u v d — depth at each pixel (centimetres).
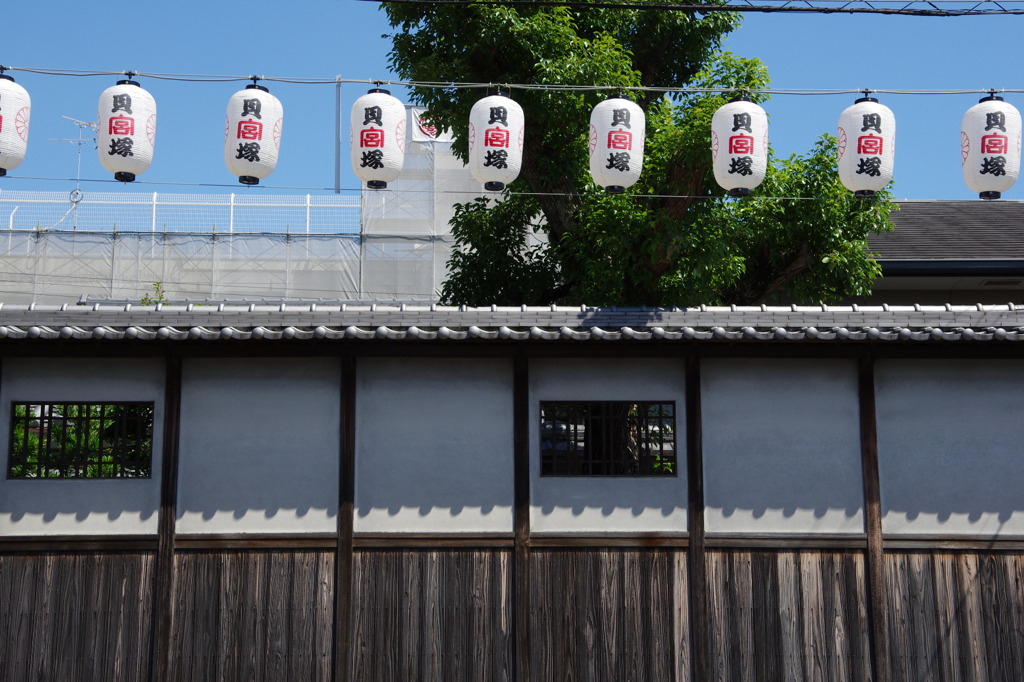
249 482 1048
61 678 1012
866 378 1076
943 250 2092
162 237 3278
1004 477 1073
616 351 1059
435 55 1703
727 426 1073
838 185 1697
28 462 1048
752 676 1042
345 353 1046
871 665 1048
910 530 1063
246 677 1026
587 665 1040
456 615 1042
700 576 1050
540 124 1692
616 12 1856
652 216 1608
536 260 2027
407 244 3272
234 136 1092
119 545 1029
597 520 1057
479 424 1066
